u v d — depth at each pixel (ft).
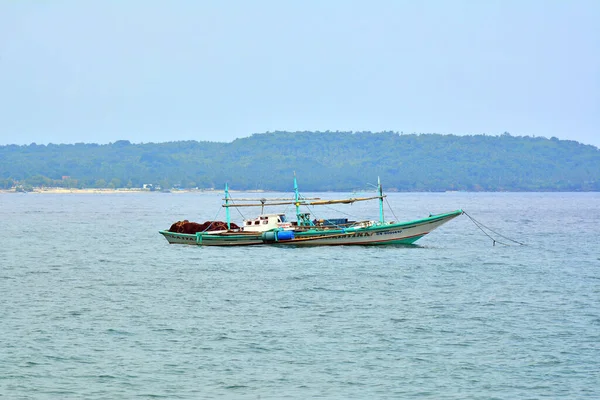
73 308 366.22
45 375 266.77
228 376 266.57
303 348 296.30
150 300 387.34
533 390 253.85
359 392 252.62
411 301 382.63
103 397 248.73
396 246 617.62
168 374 268.21
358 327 326.85
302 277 462.60
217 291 413.80
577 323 332.60
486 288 421.18
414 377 265.34
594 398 247.70
